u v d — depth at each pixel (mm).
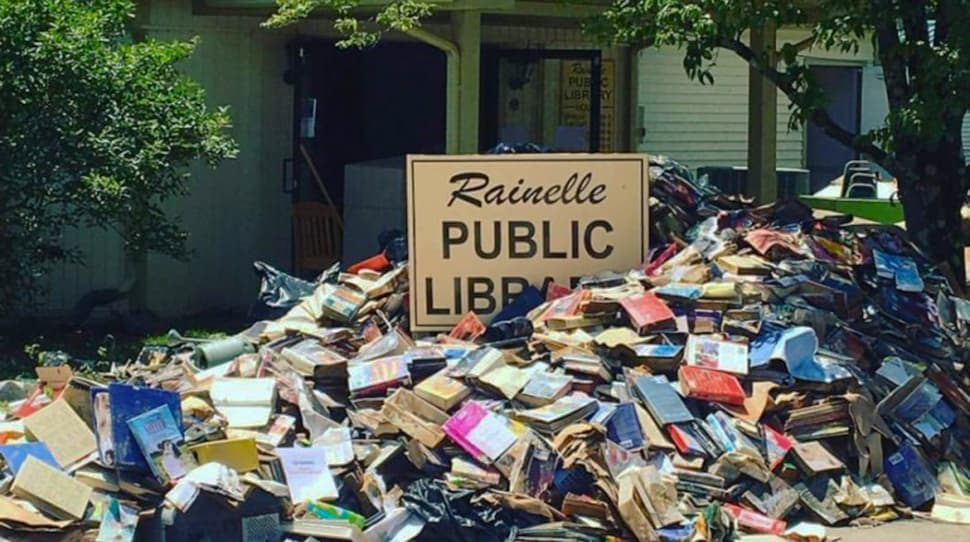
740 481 9016
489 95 16438
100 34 12508
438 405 9039
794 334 9516
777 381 9430
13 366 11875
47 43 12055
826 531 8984
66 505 8164
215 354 9945
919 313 10422
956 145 11781
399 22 12953
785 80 11773
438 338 10203
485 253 10461
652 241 10773
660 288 9914
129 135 12320
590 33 12508
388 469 8797
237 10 14430
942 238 11820
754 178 15109
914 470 9430
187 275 14641
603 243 10539
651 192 11008
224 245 14938
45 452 8484
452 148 13453
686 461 8984
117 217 12414
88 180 12039
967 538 8945
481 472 8711
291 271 15445
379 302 10578
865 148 11797
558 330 9820
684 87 19156
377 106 16000
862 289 10461
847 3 11602
